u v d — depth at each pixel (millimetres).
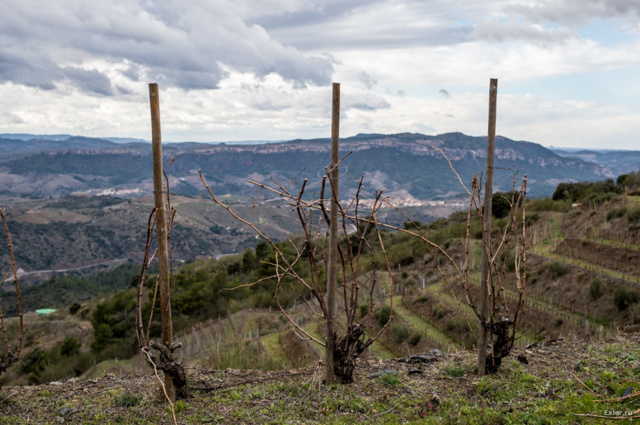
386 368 5664
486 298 5184
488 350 6031
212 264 48781
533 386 4801
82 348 31844
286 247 31766
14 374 26672
